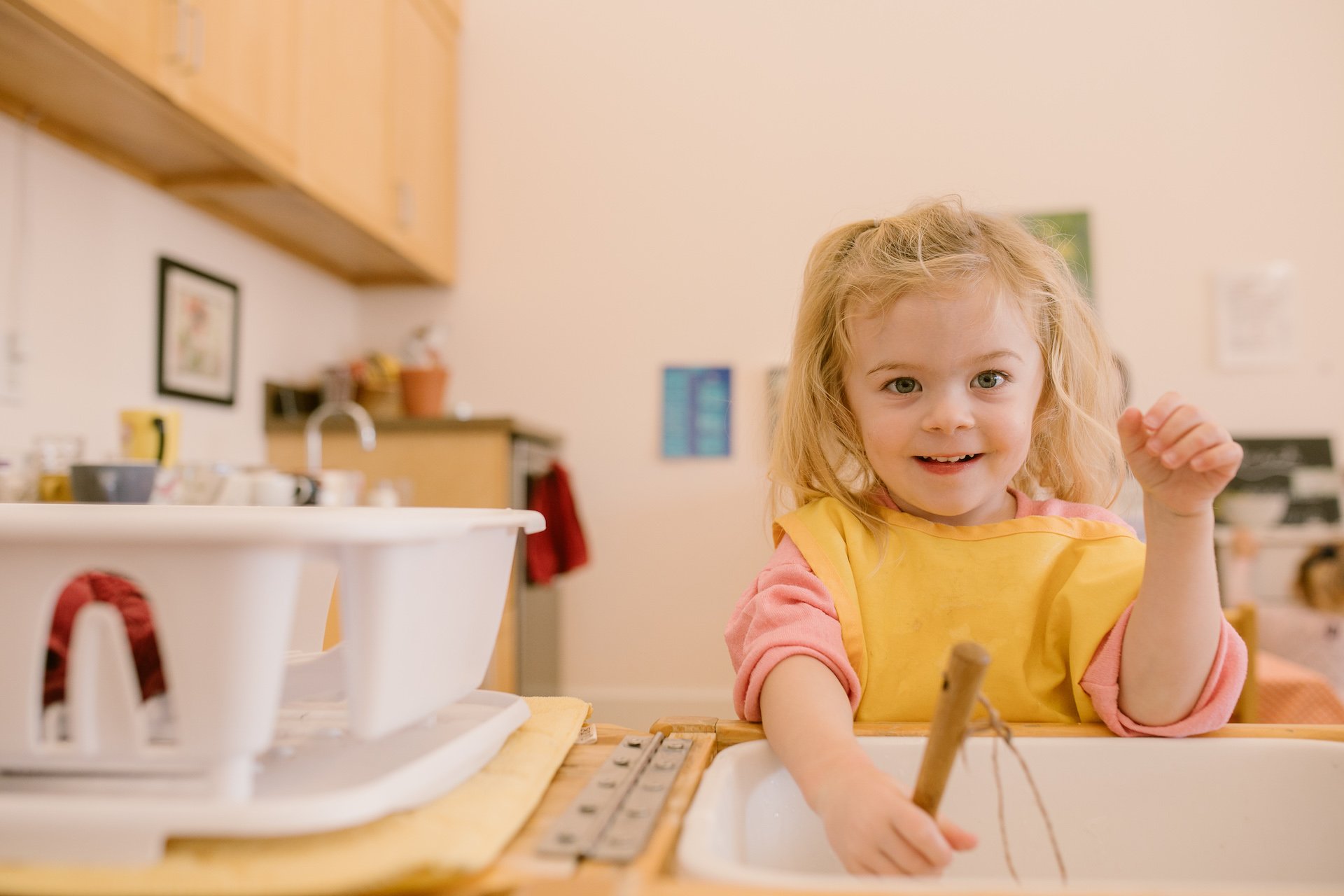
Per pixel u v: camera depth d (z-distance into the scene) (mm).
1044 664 634
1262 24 2891
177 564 323
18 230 1696
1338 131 2844
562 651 2924
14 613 341
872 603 656
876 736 541
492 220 3092
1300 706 1703
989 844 524
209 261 2264
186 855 318
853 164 2984
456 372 3059
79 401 1839
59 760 343
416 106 2771
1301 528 2729
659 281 3021
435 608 399
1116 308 2865
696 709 2875
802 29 3041
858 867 404
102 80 1563
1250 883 510
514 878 314
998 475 642
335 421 2473
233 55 1810
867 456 713
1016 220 752
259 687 329
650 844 350
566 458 2990
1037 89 2941
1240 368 2822
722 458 2945
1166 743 531
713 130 3045
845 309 687
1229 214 2859
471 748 414
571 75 3107
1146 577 557
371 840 330
